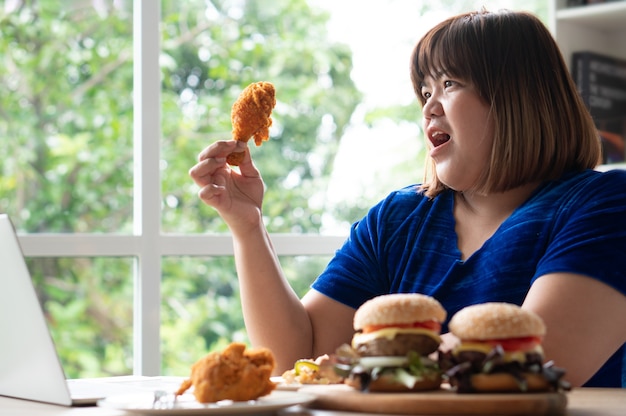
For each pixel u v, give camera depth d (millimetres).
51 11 4773
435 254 1652
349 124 4234
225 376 978
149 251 2531
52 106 4785
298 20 4480
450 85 1588
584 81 2801
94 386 1324
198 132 4609
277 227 4316
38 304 1115
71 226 4805
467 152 1572
